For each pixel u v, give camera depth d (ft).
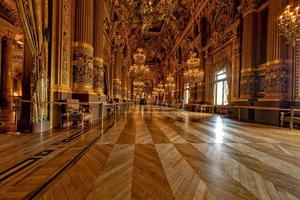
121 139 15.46
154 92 160.86
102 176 7.99
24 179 7.54
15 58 61.77
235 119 36.58
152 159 10.44
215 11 52.13
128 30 79.10
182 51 85.81
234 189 7.08
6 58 42.86
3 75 42.80
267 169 9.25
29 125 17.53
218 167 9.39
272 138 17.46
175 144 14.17
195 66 52.31
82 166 9.11
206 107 56.59
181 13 77.87
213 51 54.44
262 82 34.19
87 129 20.03
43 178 7.66
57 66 20.56
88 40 25.13
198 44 63.72
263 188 7.22
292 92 27.81
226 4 46.24
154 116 38.99
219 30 50.08
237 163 10.06
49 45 19.79
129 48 99.66
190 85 68.03
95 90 31.24
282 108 27.94
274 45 29.50
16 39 46.37
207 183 7.54
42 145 12.92
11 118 25.11
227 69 46.73
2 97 42.73
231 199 6.36
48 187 6.91
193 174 8.43
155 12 76.95
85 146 12.86
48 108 19.58
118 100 60.08
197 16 64.03
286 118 25.68
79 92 23.88
